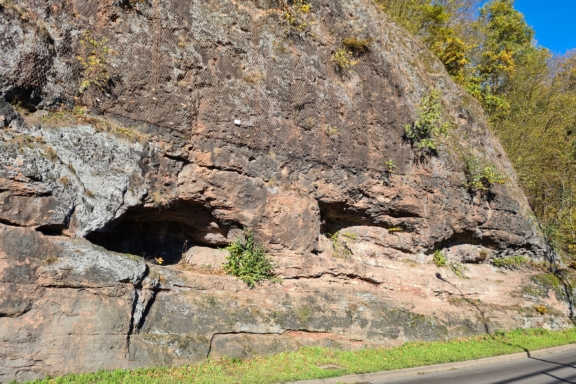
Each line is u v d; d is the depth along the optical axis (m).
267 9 10.86
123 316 7.69
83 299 7.38
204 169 9.64
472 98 16.97
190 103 9.34
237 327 9.28
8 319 6.77
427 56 16.06
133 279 7.95
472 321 13.35
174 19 9.27
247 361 9.00
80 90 8.20
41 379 6.82
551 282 16.05
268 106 10.50
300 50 11.24
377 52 12.88
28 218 7.16
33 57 7.62
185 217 10.16
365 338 11.00
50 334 7.02
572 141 22.02
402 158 13.16
